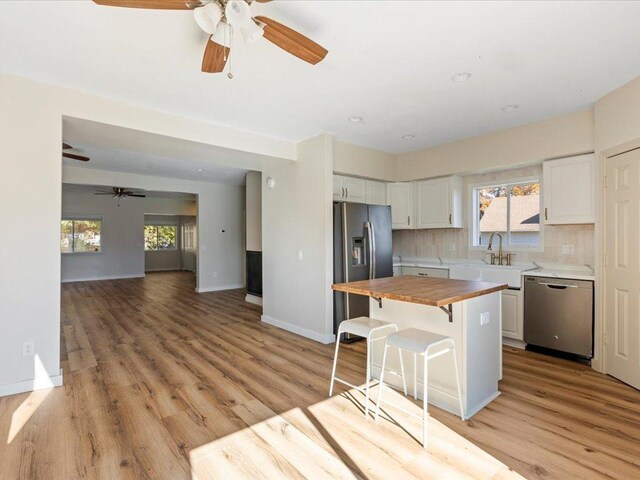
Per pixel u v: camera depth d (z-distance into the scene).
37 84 2.71
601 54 2.34
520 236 4.39
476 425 2.25
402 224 5.15
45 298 2.77
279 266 4.77
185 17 1.92
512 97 3.07
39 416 2.36
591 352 3.22
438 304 2.03
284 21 1.95
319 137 4.09
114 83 2.74
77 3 1.80
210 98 3.03
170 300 6.84
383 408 2.49
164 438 2.12
